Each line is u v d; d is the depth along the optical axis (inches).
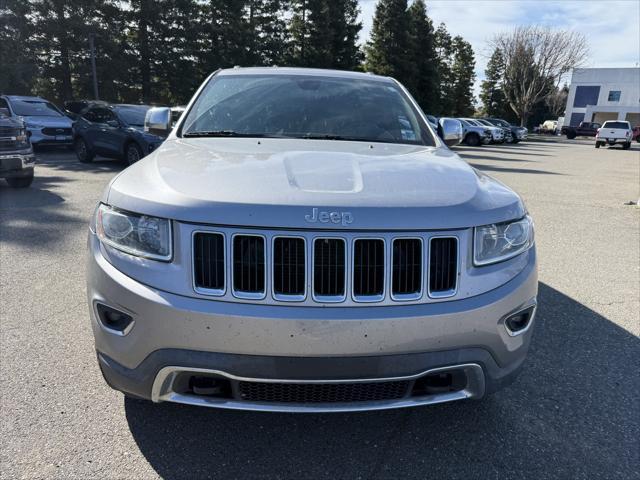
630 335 142.3
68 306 148.2
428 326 76.0
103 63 1014.4
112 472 83.2
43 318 139.6
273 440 92.7
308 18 1366.9
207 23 1167.6
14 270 179.6
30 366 114.5
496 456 90.2
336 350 74.2
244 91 138.5
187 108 133.9
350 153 104.1
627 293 176.4
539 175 553.3
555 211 329.4
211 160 95.0
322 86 143.1
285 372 74.8
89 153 501.0
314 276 74.2
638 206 352.5
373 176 87.2
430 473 85.7
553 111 3176.7
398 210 76.4
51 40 957.8
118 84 1086.4
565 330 144.7
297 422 98.2
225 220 74.2
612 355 130.0
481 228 80.9
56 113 612.4
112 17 1054.4
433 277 78.0
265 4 1311.5
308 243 73.6
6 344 124.4
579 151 1152.2
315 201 76.0
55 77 1021.2
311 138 121.5
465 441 94.0
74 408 99.7
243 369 74.6
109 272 80.1
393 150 111.4
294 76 147.3
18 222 249.8
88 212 274.8
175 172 88.0
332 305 74.4
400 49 1551.4
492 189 91.9
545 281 188.1
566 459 90.0
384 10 1529.3
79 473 82.6
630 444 94.6
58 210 278.4
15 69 895.1
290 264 74.2
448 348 77.9
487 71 2736.2
